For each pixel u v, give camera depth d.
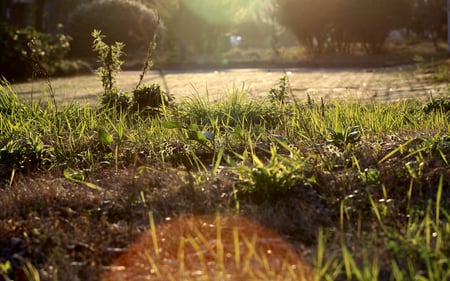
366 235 3.61
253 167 4.44
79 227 3.87
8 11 41.38
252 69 28.95
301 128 6.17
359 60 33.94
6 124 6.52
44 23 39.84
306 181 4.32
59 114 7.16
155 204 4.16
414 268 3.18
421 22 49.03
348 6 38.47
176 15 34.00
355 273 2.99
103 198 4.29
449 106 7.88
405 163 4.67
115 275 3.28
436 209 3.68
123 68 28.86
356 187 4.32
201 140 5.29
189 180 4.21
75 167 5.40
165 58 33.47
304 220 3.84
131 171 4.92
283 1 39.41
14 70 21.08
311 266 3.22
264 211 3.94
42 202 4.31
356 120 6.77
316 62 32.53
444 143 4.97
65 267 3.40
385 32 38.97
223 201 4.13
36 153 5.49
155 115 8.10
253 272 3.11
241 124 6.94
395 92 14.19
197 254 3.39
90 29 25.02
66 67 23.53
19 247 3.71
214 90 15.71
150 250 3.53
